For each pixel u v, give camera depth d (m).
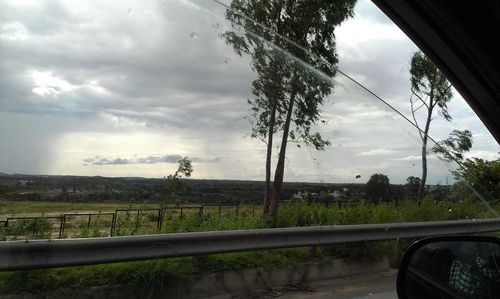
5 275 4.95
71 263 5.02
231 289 6.18
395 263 8.36
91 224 6.40
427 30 2.92
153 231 7.21
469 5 2.64
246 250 6.43
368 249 7.90
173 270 5.69
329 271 7.30
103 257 5.22
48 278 5.12
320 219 9.39
